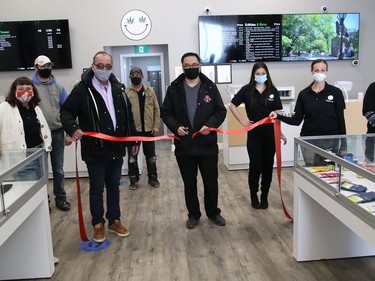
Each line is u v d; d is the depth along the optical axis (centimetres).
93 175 283
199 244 291
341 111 300
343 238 257
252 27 634
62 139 372
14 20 618
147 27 638
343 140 241
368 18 659
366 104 300
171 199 402
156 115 441
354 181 199
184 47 646
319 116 298
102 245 293
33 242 243
